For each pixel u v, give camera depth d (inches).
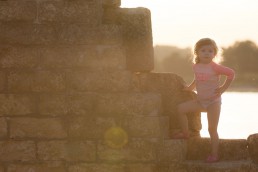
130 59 609.9
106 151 587.2
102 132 587.2
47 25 585.0
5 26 581.0
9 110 581.6
